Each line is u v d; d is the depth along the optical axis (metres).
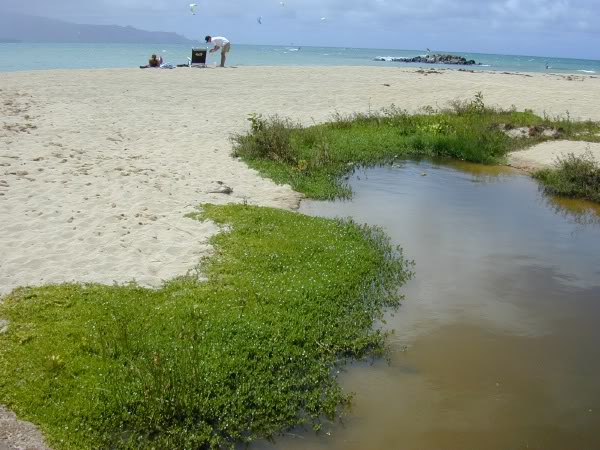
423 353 5.85
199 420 4.64
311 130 14.63
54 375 4.86
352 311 6.48
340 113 17.84
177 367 5.00
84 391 4.70
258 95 19.89
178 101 18.03
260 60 48.03
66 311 5.78
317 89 21.75
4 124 13.00
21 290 6.10
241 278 6.76
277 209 9.39
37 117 14.23
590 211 10.77
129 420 4.52
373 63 54.28
